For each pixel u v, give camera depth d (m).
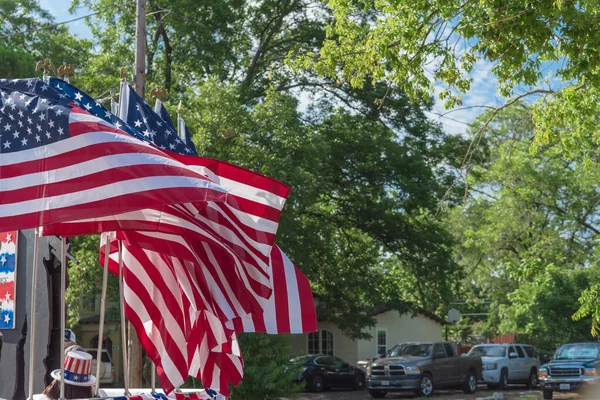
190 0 26.72
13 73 26.28
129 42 28.88
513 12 12.16
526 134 19.25
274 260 7.38
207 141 21.67
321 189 25.72
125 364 6.80
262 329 7.09
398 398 28.53
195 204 6.21
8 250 8.09
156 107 8.37
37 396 6.45
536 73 13.52
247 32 31.47
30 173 5.55
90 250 20.28
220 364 6.77
